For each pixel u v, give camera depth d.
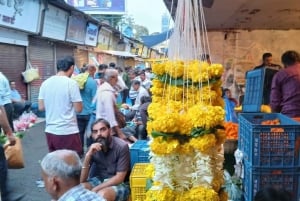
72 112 4.83
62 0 12.54
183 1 2.52
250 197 3.46
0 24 9.49
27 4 10.74
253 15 7.41
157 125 2.26
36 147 7.92
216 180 2.44
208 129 2.26
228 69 9.96
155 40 10.30
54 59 14.60
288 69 4.29
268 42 9.76
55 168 2.30
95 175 4.02
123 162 3.86
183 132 2.30
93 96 6.30
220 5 6.17
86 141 6.50
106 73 5.75
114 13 29.28
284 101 4.32
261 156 3.44
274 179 3.45
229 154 4.62
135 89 10.70
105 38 23.33
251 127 3.45
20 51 11.57
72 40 15.94
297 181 3.45
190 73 2.49
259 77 5.32
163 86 2.57
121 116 5.92
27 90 12.10
